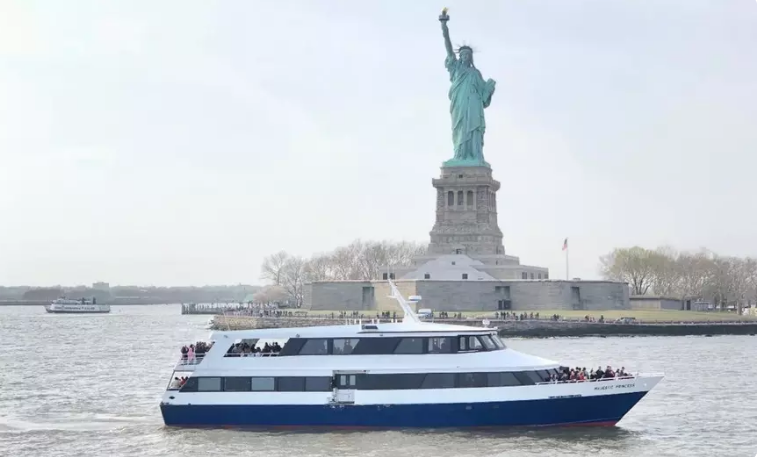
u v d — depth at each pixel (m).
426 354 84.81
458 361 84.69
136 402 104.19
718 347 180.00
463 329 85.88
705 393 109.06
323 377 84.19
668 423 89.75
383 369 83.94
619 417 86.06
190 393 84.94
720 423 89.81
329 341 85.50
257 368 84.88
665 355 159.25
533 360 86.69
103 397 108.25
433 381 83.88
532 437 82.38
